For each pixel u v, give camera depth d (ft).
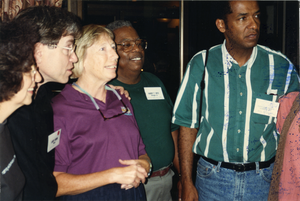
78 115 3.62
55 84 5.00
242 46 4.37
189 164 5.04
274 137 4.60
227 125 4.57
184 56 9.35
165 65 9.46
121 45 5.08
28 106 3.34
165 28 9.55
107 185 3.75
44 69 3.47
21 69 2.45
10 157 2.66
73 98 3.76
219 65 4.75
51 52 3.41
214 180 4.69
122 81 5.34
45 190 3.20
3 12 5.24
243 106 4.53
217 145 4.64
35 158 3.20
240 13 4.18
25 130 3.15
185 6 9.10
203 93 4.82
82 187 3.39
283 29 9.16
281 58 4.65
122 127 3.91
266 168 4.53
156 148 5.17
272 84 4.55
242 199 4.54
